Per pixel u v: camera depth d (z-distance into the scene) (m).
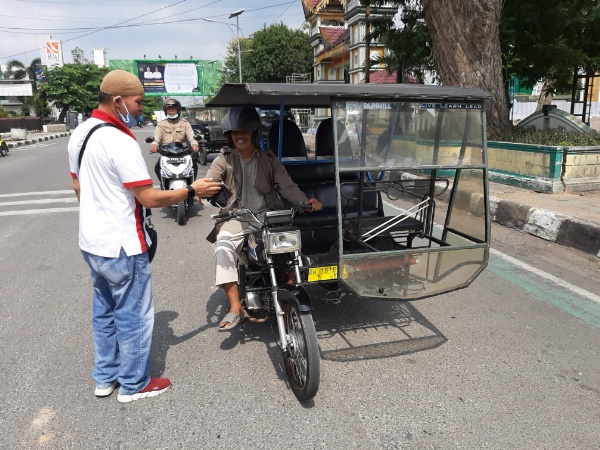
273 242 3.02
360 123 3.11
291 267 3.32
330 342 3.73
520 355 3.51
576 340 3.72
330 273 3.22
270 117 5.30
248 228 3.54
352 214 4.40
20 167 15.24
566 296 4.52
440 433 2.72
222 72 52.62
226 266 3.49
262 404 3.00
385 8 19.23
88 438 2.72
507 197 7.54
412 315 4.18
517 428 2.75
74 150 2.83
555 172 7.93
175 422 2.85
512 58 11.66
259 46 39.94
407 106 3.17
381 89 3.12
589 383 3.17
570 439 2.66
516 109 23.36
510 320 4.06
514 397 3.03
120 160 2.67
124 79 2.71
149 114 74.56
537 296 4.53
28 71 65.31
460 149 3.35
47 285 5.02
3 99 65.50
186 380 3.27
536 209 6.57
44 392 3.16
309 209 3.52
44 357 3.59
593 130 9.30
